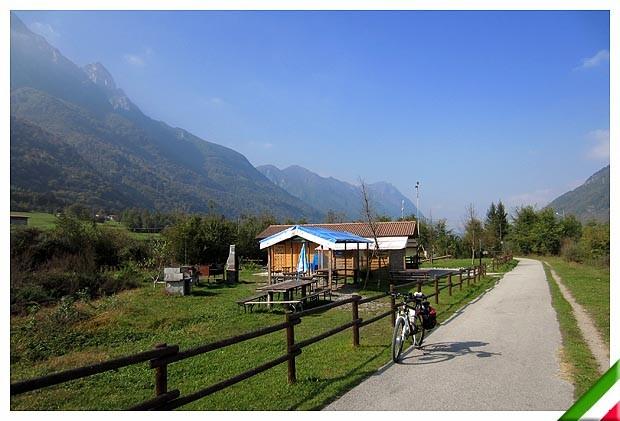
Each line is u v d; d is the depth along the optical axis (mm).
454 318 11406
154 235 33438
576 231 59125
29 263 17828
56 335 10203
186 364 7926
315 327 11211
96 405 6172
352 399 5504
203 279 24969
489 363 7016
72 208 33812
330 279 19203
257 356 8258
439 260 48125
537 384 5984
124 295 17219
